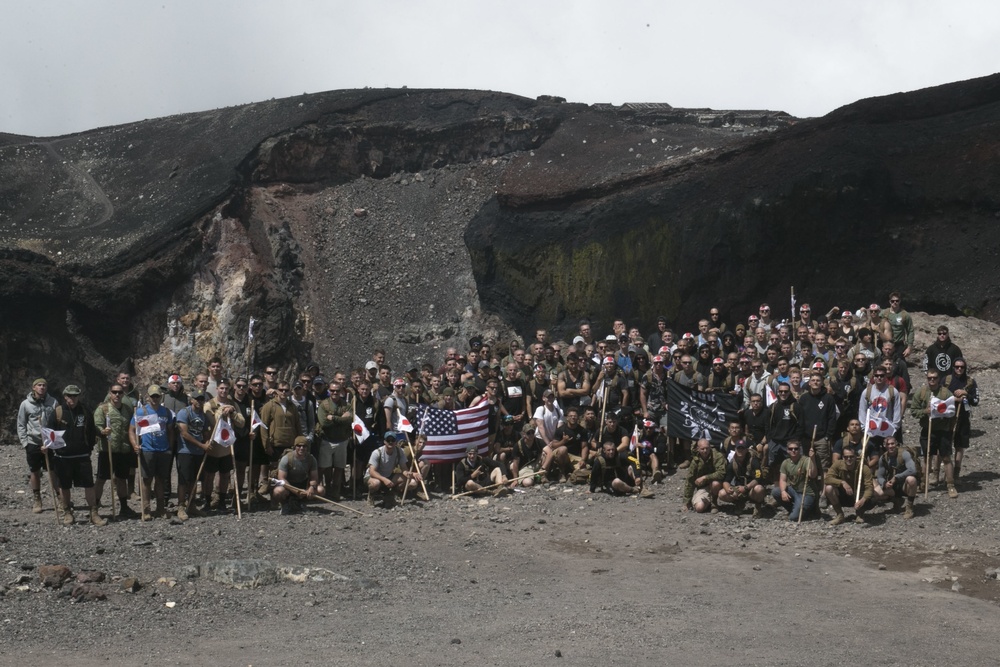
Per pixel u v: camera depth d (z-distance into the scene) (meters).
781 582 12.35
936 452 16.88
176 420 16.22
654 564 13.34
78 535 14.50
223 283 44.03
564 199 43.59
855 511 15.39
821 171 36.50
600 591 11.92
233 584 11.83
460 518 16.03
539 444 18.92
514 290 43.69
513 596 11.68
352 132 50.81
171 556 13.24
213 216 45.69
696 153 41.97
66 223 45.69
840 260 36.53
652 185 42.09
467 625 10.37
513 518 15.98
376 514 16.34
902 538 14.33
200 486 18.64
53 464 15.70
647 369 20.48
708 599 11.49
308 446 16.69
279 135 49.50
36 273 40.88
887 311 21.97
